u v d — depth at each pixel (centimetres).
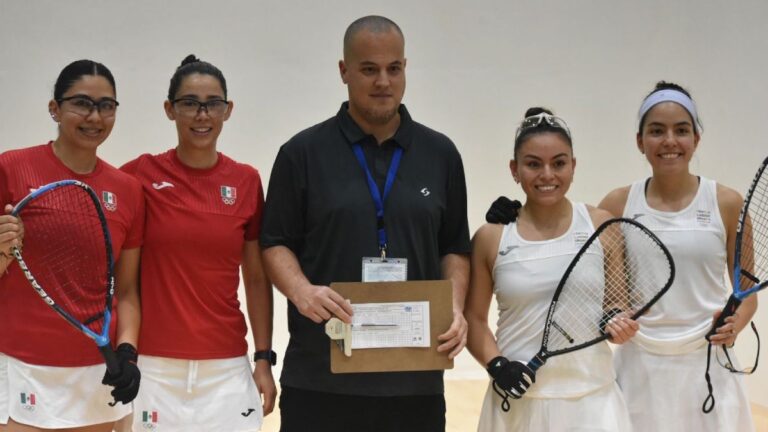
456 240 264
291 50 611
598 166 641
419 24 624
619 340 242
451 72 629
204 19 598
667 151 272
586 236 257
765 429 477
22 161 238
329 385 241
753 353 548
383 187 247
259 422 267
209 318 258
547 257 255
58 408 237
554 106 638
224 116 268
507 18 632
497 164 637
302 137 253
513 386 240
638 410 270
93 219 242
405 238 244
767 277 285
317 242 246
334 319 226
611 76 640
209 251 258
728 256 280
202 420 255
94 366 243
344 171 247
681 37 624
